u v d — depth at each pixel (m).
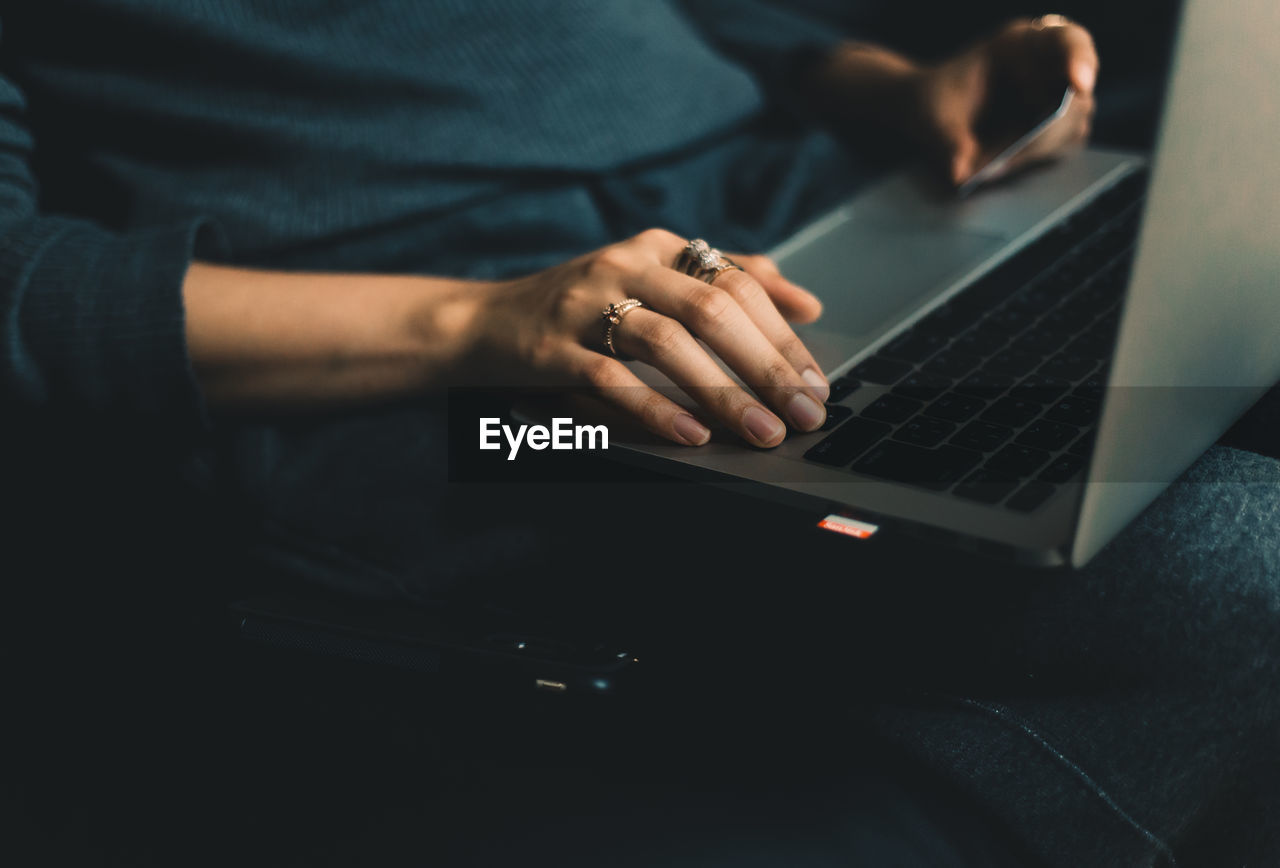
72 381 0.80
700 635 0.79
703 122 1.00
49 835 0.71
